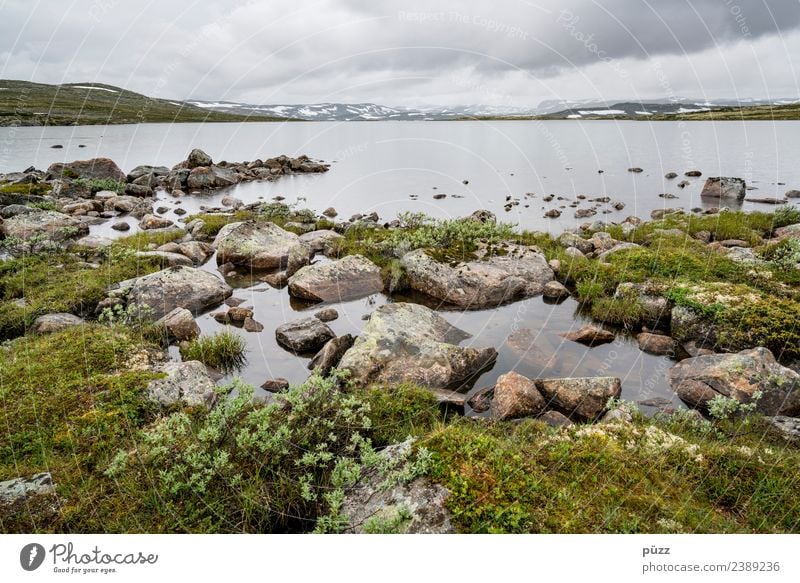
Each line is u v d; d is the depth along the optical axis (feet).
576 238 57.52
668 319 36.45
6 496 17.31
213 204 100.32
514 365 31.99
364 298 44.93
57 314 34.94
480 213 77.20
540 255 50.19
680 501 17.35
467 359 30.73
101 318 34.53
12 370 26.07
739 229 59.98
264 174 151.84
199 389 25.57
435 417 25.11
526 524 16.26
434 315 36.45
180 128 390.01
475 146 224.12
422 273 46.09
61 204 84.53
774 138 237.45
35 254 49.83
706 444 20.94
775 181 120.47
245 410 23.62
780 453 19.65
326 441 21.35
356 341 31.68
